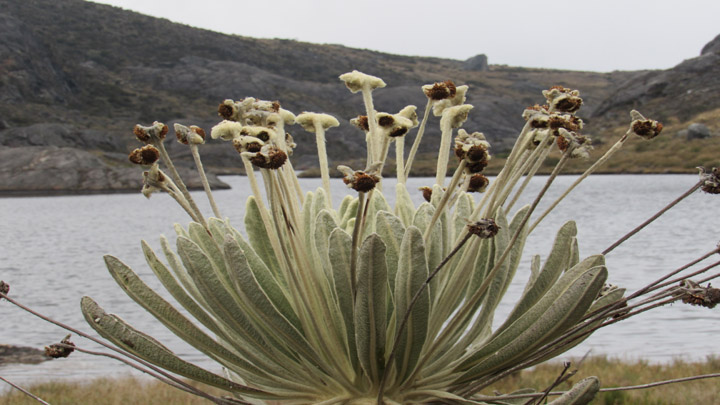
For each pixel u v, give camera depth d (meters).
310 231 2.53
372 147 2.72
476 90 174.25
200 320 2.52
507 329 2.37
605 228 39.78
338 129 128.12
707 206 52.22
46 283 25.53
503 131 140.50
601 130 114.44
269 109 2.55
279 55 175.88
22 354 14.40
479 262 2.58
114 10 173.38
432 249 2.33
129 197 81.81
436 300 2.46
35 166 94.00
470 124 140.25
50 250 36.75
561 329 2.18
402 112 2.76
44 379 12.03
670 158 95.06
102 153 110.50
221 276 2.50
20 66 134.75
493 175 64.00
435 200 2.63
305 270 2.45
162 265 2.49
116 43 161.50
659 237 34.53
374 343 2.18
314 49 188.38
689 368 11.21
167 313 2.46
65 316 19.05
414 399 2.39
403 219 2.64
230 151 124.81
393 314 2.36
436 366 2.52
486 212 2.39
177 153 122.25
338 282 2.24
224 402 2.44
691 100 112.44
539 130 2.54
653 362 12.29
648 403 8.29
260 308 2.27
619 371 10.97
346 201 2.91
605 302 2.59
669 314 16.50
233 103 2.50
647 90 118.56
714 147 96.56
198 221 2.53
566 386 9.72
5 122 118.50
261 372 2.51
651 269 23.95
